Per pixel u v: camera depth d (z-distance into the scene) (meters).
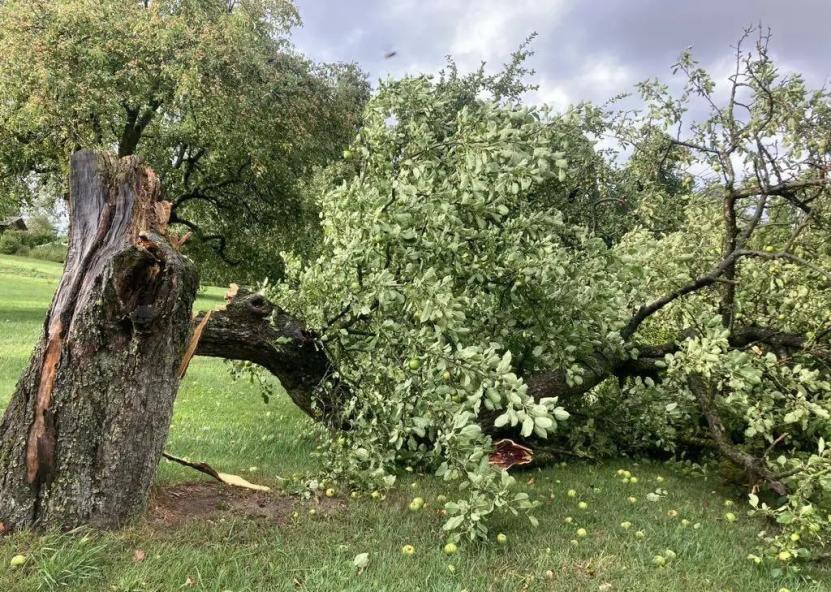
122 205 3.70
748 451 5.38
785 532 3.87
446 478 3.58
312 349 5.21
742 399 4.62
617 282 5.02
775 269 5.77
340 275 4.77
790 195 5.11
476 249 4.55
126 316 3.27
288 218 18.39
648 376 6.10
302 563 3.29
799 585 3.40
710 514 4.68
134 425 3.38
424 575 3.21
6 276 29.91
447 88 10.89
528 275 4.53
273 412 7.48
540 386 5.64
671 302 5.96
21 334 11.99
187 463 4.14
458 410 3.76
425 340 4.07
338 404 5.11
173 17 14.46
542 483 5.35
